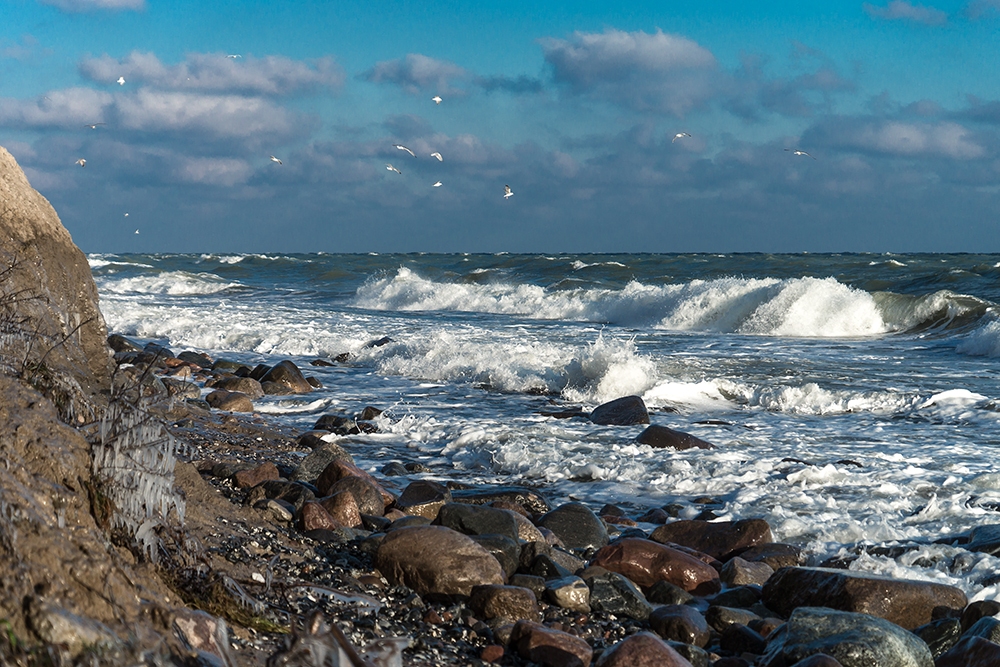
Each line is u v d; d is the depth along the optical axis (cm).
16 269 649
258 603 374
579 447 976
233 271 5278
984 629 446
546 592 518
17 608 228
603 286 3378
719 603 542
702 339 2064
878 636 416
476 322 2494
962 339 1969
